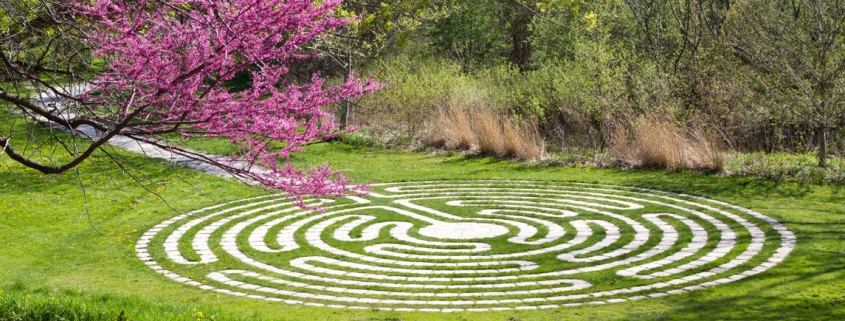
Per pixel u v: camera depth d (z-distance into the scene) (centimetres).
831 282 887
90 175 1678
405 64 2597
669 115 1856
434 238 1180
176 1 490
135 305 775
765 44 1811
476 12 2803
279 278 980
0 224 1284
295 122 530
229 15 484
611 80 2014
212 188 1597
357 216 1339
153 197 1516
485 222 1289
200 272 1012
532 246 1123
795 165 1616
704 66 2002
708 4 2594
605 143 1988
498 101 2255
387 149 2155
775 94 1684
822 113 1612
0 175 1617
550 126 2208
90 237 1215
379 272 1002
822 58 1642
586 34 2406
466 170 1806
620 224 1246
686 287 897
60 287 912
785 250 1041
